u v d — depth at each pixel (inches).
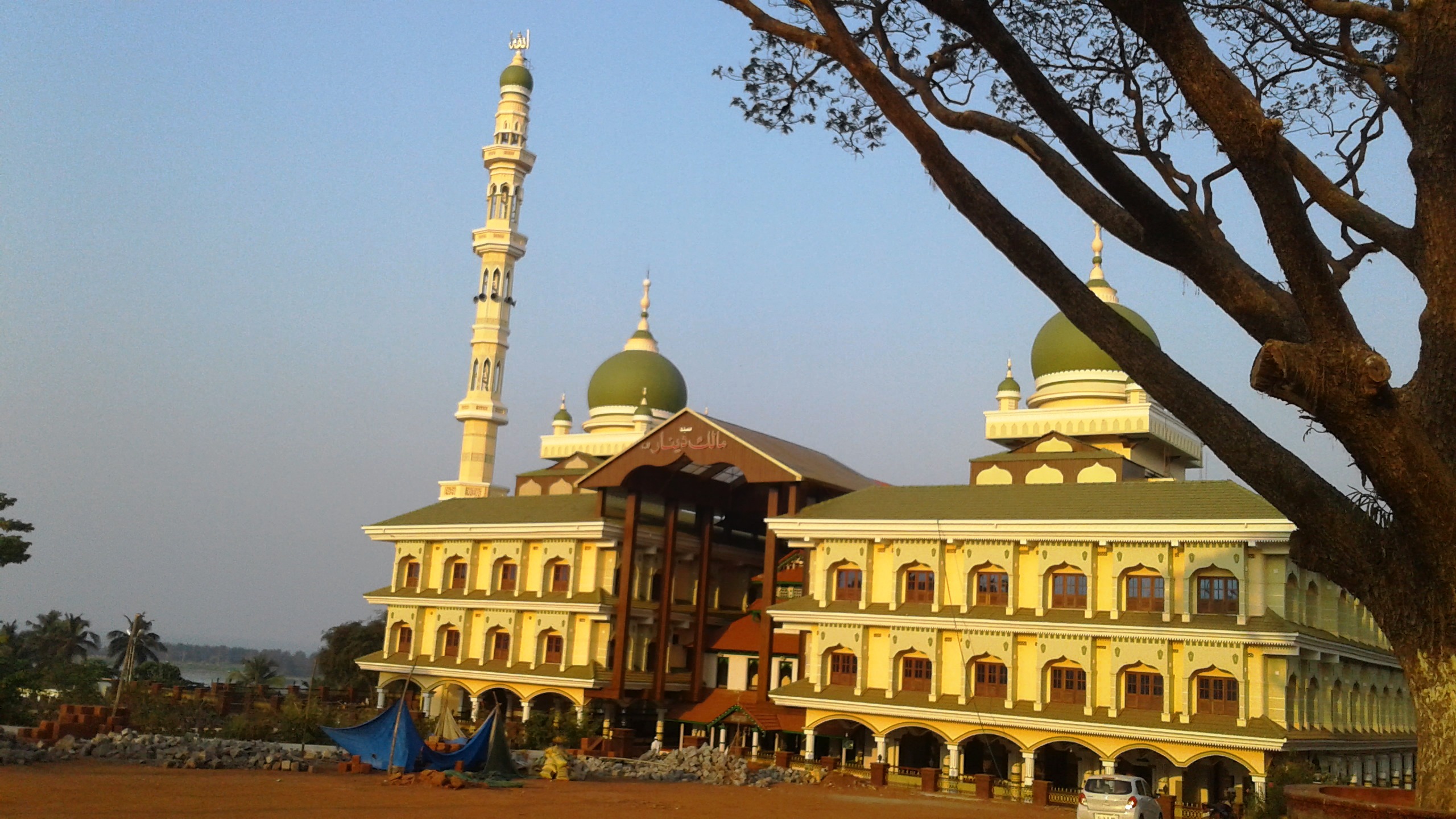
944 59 930.7
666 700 2775.6
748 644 2704.2
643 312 3809.1
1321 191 826.8
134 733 1909.4
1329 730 2082.9
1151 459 2672.2
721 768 2075.5
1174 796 1908.2
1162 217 753.6
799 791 1959.9
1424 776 684.1
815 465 2800.2
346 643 4303.6
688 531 3043.8
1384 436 639.8
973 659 2212.1
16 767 1529.3
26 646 5349.4
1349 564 716.0
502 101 4001.0
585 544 2898.6
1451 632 677.3
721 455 2620.6
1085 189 816.9
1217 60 671.1
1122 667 2069.4
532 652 2876.5
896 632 2294.5
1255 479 732.0
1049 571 2191.2
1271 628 1926.7
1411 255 759.7
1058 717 2076.8
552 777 1870.1
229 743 1876.2
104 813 1163.9
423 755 1753.2
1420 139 720.3
